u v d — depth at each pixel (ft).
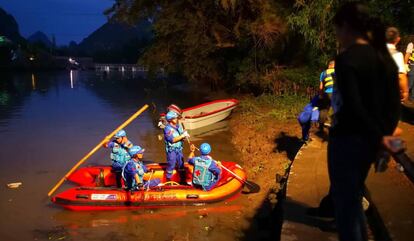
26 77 161.48
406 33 41.47
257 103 52.65
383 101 7.55
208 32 62.08
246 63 60.44
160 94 83.46
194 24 58.90
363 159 7.94
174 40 63.82
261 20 54.19
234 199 23.57
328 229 12.63
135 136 42.01
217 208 22.44
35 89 102.89
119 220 21.47
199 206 22.66
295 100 49.06
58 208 23.26
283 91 54.95
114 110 61.93
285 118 41.57
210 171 23.35
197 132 43.45
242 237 18.93
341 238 8.61
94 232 20.20
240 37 59.36
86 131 45.16
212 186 23.49
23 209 23.16
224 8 56.49
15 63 211.82
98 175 26.12
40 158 33.91
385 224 11.98
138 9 65.46
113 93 89.81
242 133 40.42
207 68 66.08
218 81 73.41
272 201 21.48
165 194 22.67
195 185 23.86
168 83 114.73
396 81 7.68
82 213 22.44
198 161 23.53
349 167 8.03
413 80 28.17
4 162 32.65
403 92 20.30
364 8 7.72
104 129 46.19
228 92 71.56
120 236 19.69
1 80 139.74
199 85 88.79
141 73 204.74
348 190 8.20
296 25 48.62
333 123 8.51
